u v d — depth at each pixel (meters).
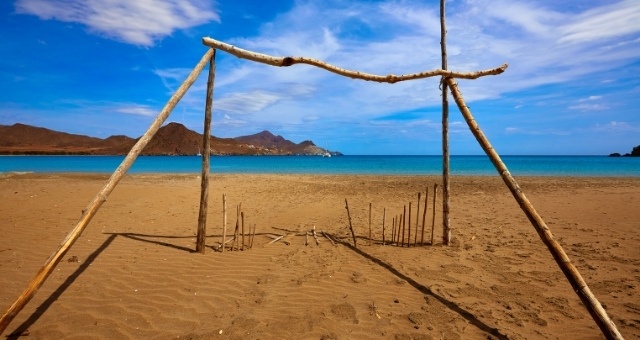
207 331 3.79
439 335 3.76
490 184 20.62
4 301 4.39
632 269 5.83
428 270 5.79
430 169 40.06
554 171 34.50
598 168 39.94
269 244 7.36
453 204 13.40
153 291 4.78
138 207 11.48
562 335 3.80
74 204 11.58
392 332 3.82
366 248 7.12
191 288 4.91
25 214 9.78
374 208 12.38
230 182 22.19
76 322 3.93
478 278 5.45
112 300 4.48
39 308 4.22
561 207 12.32
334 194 16.30
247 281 5.22
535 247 7.22
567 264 3.71
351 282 5.23
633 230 8.70
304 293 4.81
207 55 6.10
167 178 25.25
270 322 4.00
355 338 3.68
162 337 3.66
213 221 9.77
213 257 6.32
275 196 15.45
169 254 6.42
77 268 5.57
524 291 4.95
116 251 6.51
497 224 9.63
